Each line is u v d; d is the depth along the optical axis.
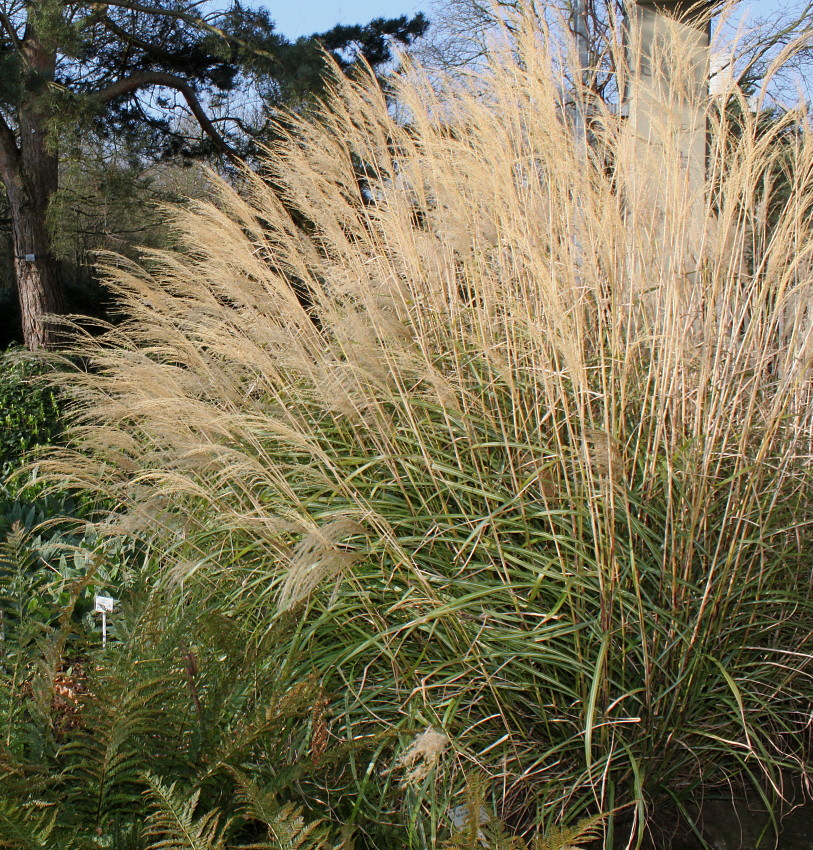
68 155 13.93
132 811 2.02
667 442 2.82
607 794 2.51
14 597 2.71
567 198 3.07
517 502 2.77
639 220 3.11
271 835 1.82
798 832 2.49
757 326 2.82
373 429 3.33
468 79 3.78
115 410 3.52
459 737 2.46
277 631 2.52
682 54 3.16
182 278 4.05
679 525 2.70
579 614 2.60
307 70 13.77
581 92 3.45
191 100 16.16
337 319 3.31
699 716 2.69
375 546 2.69
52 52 13.77
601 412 3.08
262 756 2.30
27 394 7.07
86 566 3.54
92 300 18.14
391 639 2.74
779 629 2.87
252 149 15.73
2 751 1.92
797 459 3.07
